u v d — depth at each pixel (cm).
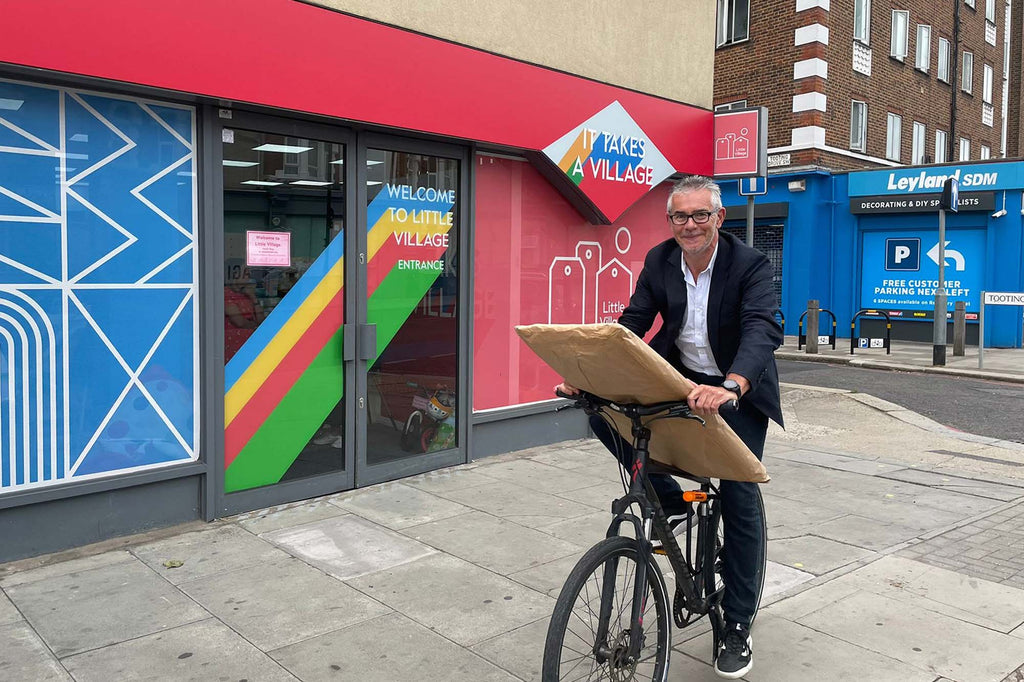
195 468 471
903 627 355
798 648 334
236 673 304
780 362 1471
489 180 642
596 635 251
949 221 1686
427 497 541
